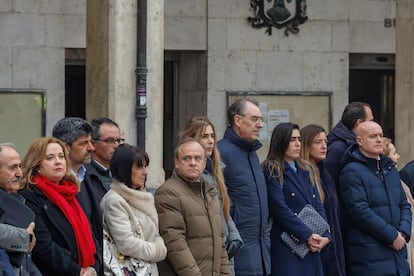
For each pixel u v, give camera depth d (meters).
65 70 27.67
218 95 27.84
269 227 17.88
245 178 17.28
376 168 18.84
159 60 21.28
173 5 27.52
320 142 18.52
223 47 27.84
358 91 30.02
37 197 14.41
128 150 15.17
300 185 17.92
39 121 26.50
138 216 15.15
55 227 14.44
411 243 20.05
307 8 28.39
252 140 17.42
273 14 28.09
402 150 25.42
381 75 30.09
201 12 27.72
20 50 26.31
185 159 15.84
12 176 13.91
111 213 14.97
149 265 15.10
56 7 26.53
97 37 21.33
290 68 28.33
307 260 17.80
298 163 18.12
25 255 13.68
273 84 28.22
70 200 14.73
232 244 16.59
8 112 26.28
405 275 18.86
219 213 16.08
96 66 21.34
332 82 28.66
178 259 15.49
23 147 26.41
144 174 15.27
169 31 27.52
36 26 26.41
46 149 14.55
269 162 17.91
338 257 18.45
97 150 16.47
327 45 28.59
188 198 15.77
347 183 18.72
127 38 21.05
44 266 14.28
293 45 28.31
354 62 29.41
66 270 14.30
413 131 25.30
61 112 26.67
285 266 17.78
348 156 18.88
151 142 21.19
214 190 16.12
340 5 28.66
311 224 17.78
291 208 17.86
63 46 26.64
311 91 28.48
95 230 15.30
